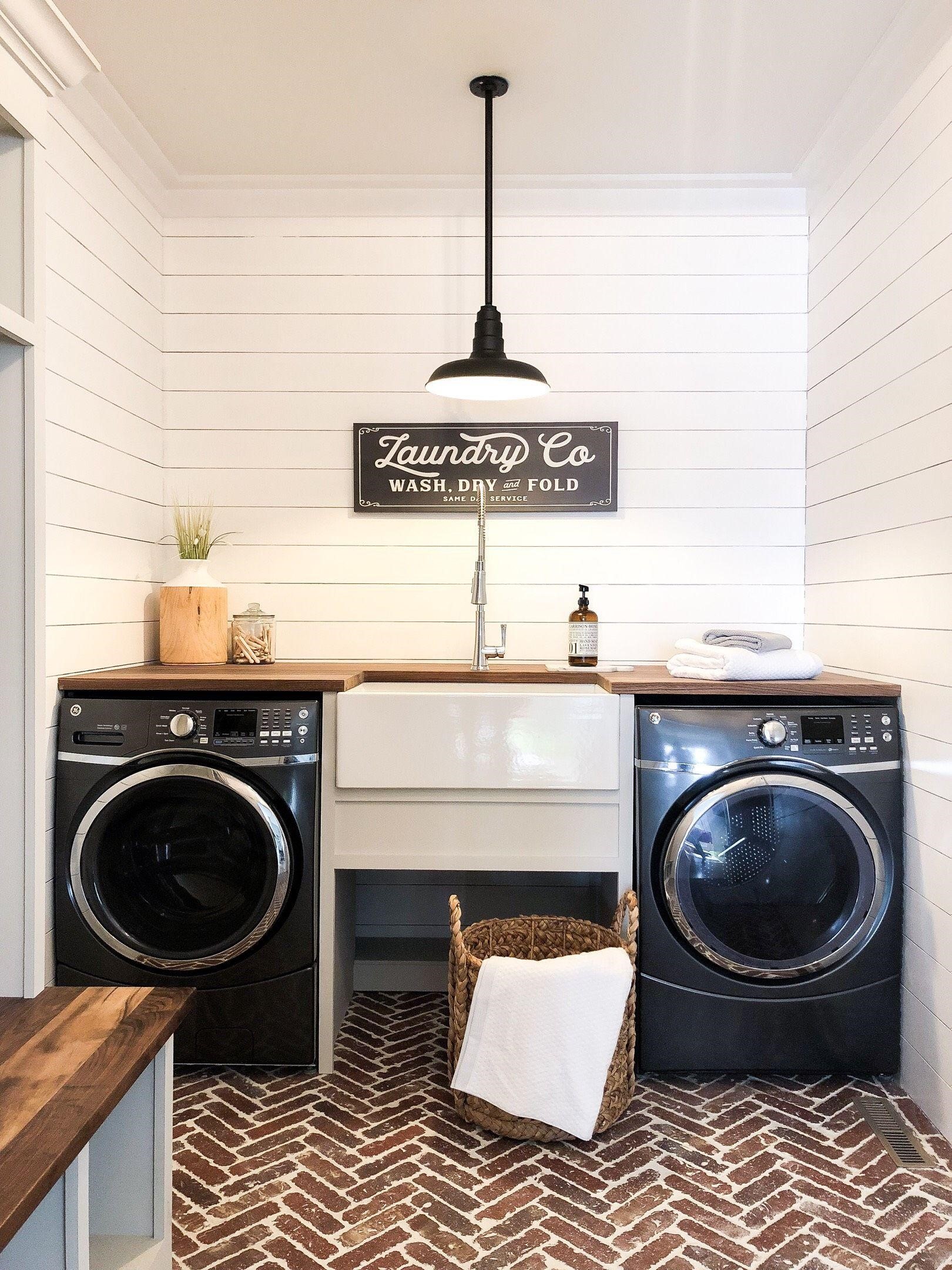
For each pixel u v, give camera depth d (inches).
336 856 100.0
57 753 97.7
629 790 99.8
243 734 97.9
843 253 113.2
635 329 127.5
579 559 128.2
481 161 118.9
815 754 97.3
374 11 88.4
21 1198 35.5
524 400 127.8
